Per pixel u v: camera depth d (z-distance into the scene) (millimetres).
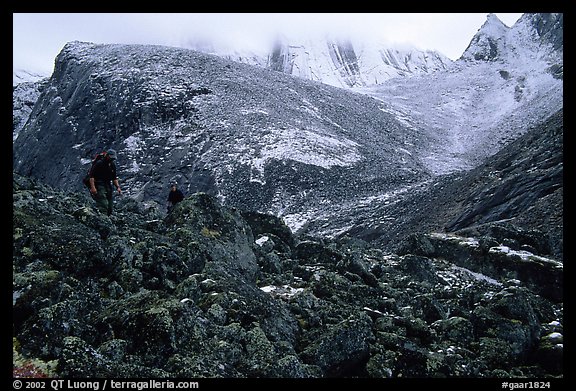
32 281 7078
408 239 19906
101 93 114438
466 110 173250
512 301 11781
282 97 124938
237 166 86875
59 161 102812
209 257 11211
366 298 11938
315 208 75125
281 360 7605
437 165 111312
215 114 104875
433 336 10562
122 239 9555
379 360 8914
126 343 6805
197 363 6746
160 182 86188
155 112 106125
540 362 10906
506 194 45156
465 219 45031
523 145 59031
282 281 12531
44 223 9336
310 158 92000
